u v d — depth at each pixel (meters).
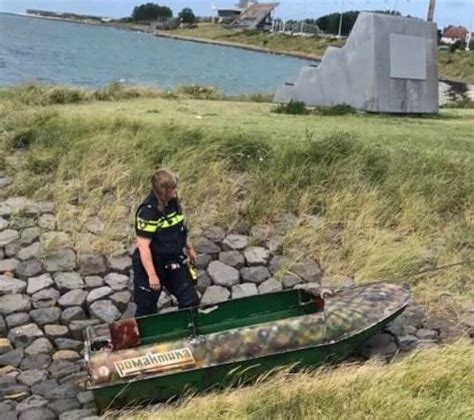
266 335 5.64
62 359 6.56
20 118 11.16
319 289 6.52
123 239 8.13
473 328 6.52
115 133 10.18
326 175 9.15
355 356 6.12
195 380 5.54
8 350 6.73
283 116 13.88
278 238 8.29
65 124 10.65
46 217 8.52
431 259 7.77
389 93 15.49
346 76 15.96
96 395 5.39
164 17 179.50
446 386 5.19
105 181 9.07
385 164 9.52
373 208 8.50
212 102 16.89
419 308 6.87
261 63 72.38
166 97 17.91
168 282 6.40
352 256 7.87
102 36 105.88
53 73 34.47
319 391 5.17
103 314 7.08
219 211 8.59
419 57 15.87
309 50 102.12
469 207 8.74
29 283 7.46
